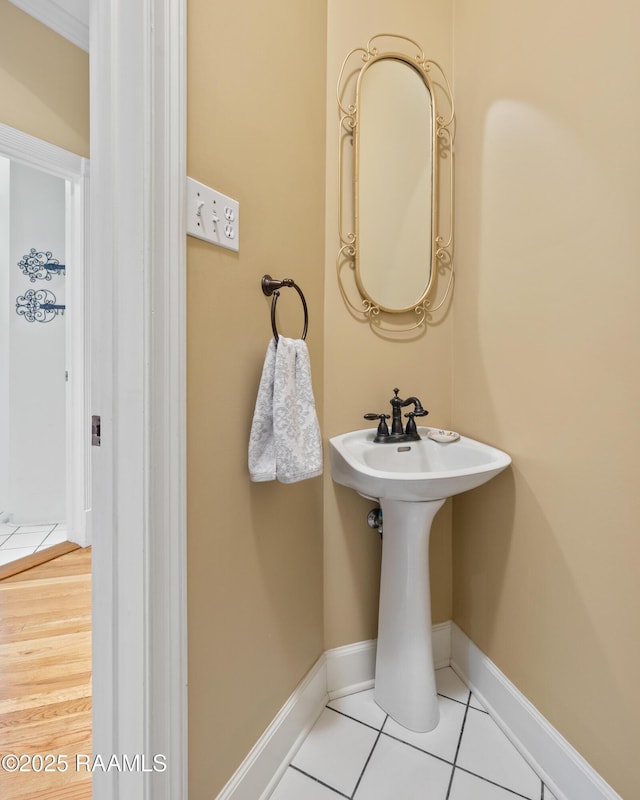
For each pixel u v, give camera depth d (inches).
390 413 53.6
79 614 66.5
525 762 42.2
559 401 38.9
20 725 45.1
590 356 35.5
